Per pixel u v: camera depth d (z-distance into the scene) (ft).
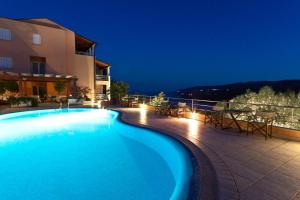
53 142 27.32
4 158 21.79
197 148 18.08
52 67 72.59
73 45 77.05
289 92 41.09
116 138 29.07
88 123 39.32
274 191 10.85
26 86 68.69
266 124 21.57
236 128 26.07
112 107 55.11
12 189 15.42
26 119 39.83
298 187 11.31
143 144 25.55
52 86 74.49
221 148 18.11
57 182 16.55
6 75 57.77
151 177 17.24
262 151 17.30
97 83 85.40
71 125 37.45
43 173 18.20
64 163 20.39
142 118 34.99
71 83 70.95
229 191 10.70
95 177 17.38
